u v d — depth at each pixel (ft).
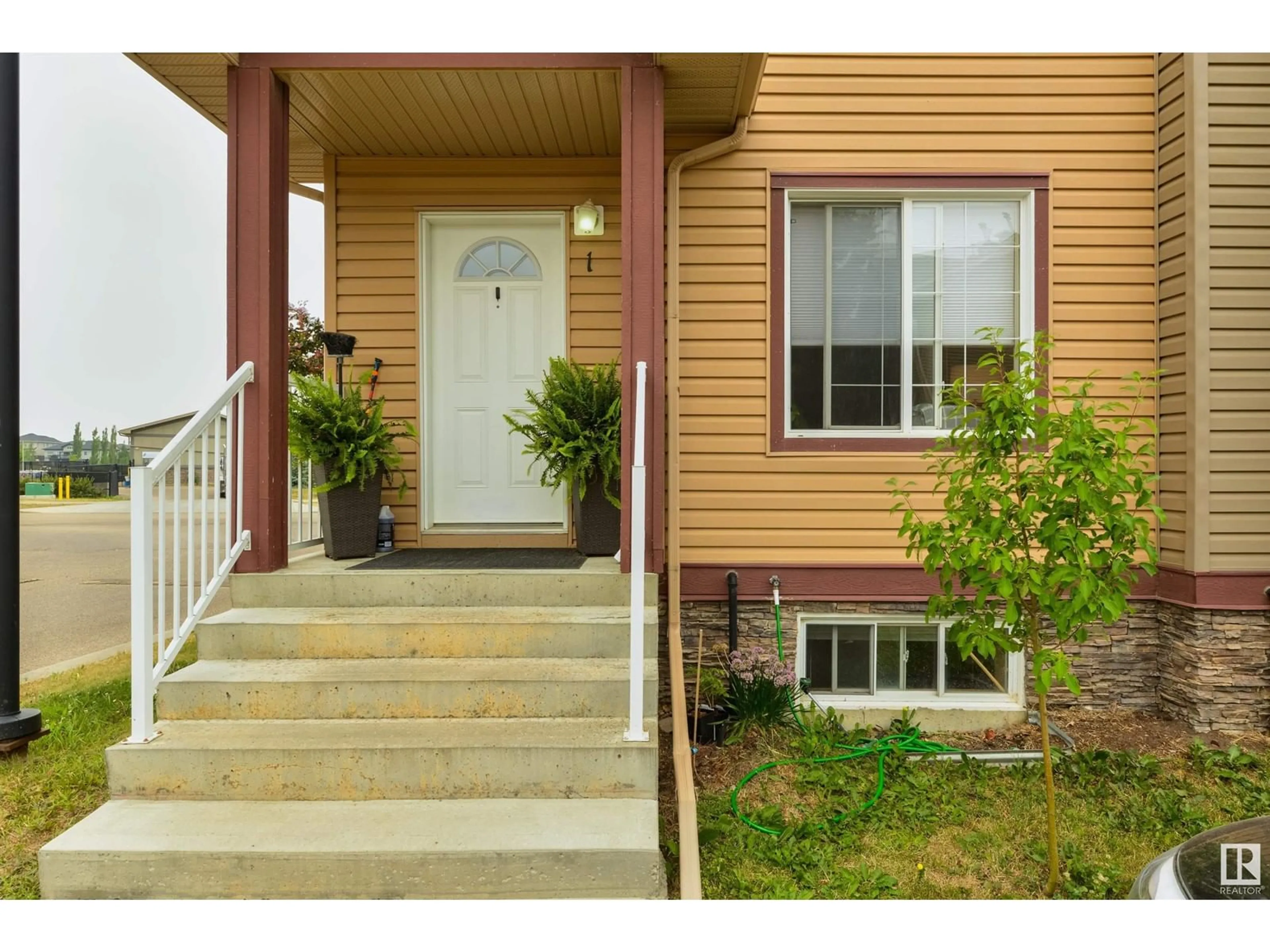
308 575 12.69
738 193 15.89
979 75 15.75
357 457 14.78
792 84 15.80
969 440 9.86
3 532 12.59
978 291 16.11
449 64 13.17
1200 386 14.26
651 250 13.17
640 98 13.11
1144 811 11.65
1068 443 8.91
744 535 15.88
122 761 9.74
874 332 16.19
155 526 21.97
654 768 9.78
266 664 11.54
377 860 8.52
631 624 10.09
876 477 15.83
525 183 17.63
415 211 17.63
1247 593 14.19
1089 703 15.62
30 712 12.80
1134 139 15.66
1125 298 15.70
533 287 18.13
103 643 21.53
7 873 9.44
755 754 13.46
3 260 12.71
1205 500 14.26
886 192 15.89
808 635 16.16
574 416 15.66
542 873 8.56
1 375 12.60
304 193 19.75
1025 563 9.22
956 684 16.05
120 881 8.56
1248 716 14.21
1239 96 14.34
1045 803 11.94
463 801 9.75
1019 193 15.84
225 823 9.16
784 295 15.96
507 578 12.73
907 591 15.69
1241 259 14.32
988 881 9.94
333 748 9.75
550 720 10.75
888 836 11.01
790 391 16.17
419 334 17.66
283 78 13.60
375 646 11.76
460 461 18.24
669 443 15.62
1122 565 9.22
